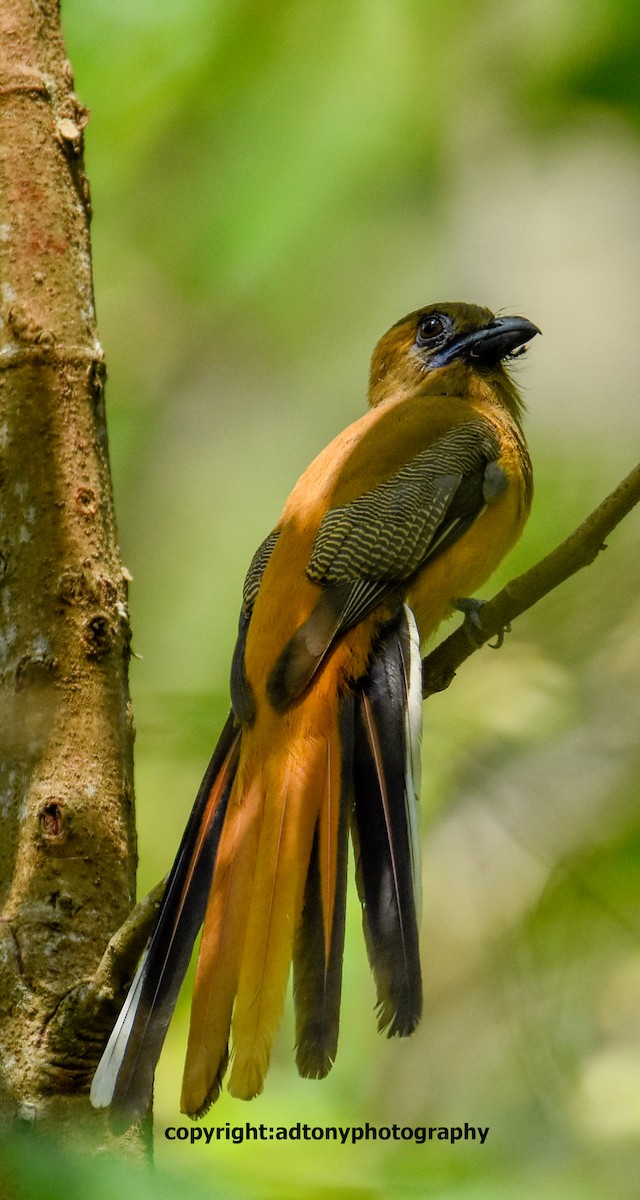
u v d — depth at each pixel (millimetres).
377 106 12203
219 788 7383
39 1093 6203
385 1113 11352
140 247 13477
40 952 6395
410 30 12031
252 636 8094
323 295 14789
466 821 12344
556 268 16281
